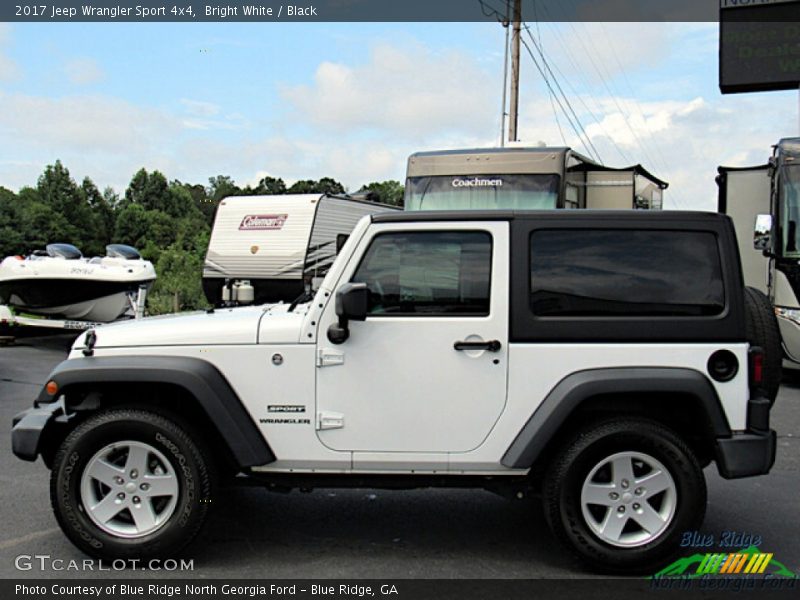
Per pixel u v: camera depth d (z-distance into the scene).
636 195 13.16
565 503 4.36
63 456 4.41
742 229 12.62
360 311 4.23
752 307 4.89
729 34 15.15
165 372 4.35
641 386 4.30
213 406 4.36
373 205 16.67
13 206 52.19
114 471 4.46
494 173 12.01
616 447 4.34
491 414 4.40
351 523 5.26
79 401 4.63
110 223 67.31
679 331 4.39
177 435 4.39
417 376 4.41
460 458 4.41
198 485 4.42
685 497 4.34
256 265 14.78
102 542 4.42
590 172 13.09
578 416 4.55
